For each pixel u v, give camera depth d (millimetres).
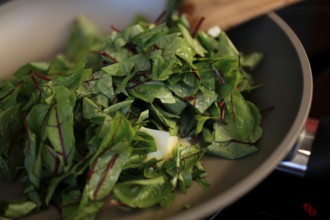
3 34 550
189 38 522
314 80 596
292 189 475
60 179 432
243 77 509
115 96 474
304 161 450
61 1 566
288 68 494
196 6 573
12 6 548
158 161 455
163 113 481
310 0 621
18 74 534
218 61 490
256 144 465
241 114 477
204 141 479
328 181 448
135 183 426
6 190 461
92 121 452
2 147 464
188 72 479
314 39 624
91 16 583
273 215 469
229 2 564
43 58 576
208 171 456
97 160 426
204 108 477
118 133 436
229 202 396
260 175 407
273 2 550
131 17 589
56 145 437
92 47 561
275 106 482
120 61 489
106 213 426
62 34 581
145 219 418
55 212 435
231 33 565
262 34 541
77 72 473
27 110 471
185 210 405
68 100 445
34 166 439
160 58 474
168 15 579
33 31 565
